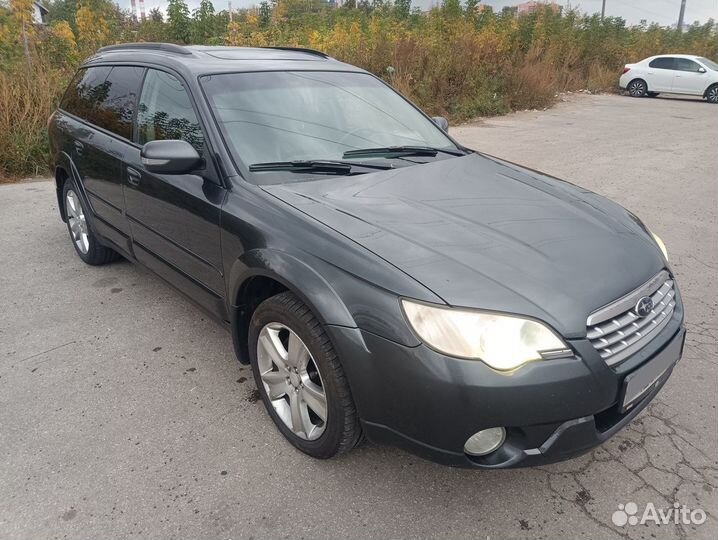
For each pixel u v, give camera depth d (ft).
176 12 47.34
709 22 106.83
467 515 7.45
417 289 6.61
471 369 6.30
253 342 8.81
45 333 11.89
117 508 7.50
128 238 12.43
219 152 9.32
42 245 16.87
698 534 7.19
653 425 9.17
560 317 6.54
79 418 9.27
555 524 7.34
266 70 11.12
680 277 15.03
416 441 6.80
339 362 7.31
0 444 8.65
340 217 7.98
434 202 8.70
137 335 11.84
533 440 6.59
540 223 8.23
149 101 11.46
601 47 74.79
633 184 24.70
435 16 54.80
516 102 50.93
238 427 9.09
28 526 7.20
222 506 7.54
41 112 25.68
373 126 11.21
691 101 65.36
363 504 7.60
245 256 8.36
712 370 10.68
